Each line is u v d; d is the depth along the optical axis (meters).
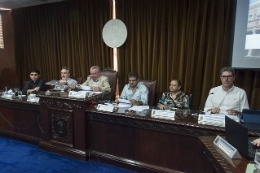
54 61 3.77
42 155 2.02
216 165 0.95
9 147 2.21
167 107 1.80
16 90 2.80
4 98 2.38
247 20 2.23
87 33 3.32
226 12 2.41
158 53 2.89
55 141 2.03
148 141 1.63
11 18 4.09
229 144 0.99
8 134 2.43
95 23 3.26
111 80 2.96
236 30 2.31
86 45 3.40
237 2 2.27
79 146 1.91
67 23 3.49
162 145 1.57
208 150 1.06
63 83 2.37
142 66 3.03
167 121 1.48
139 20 2.89
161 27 2.76
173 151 1.53
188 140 1.46
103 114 1.77
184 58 2.71
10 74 4.34
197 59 2.66
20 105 2.29
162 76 2.86
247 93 2.41
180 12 2.64
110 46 3.14
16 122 2.37
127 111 1.75
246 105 1.87
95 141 1.90
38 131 2.23
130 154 1.74
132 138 1.70
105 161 1.85
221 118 1.34
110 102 2.10
